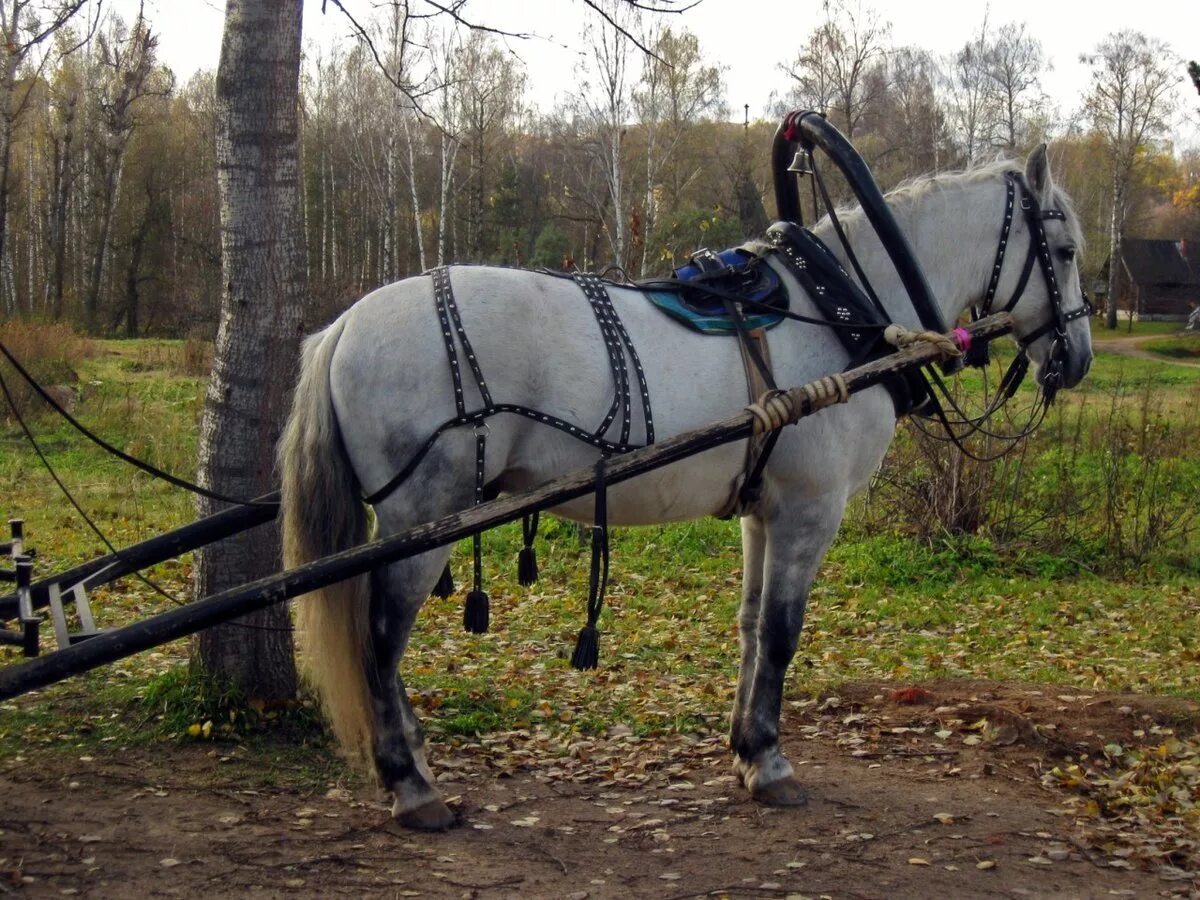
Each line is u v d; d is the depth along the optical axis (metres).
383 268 29.12
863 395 4.42
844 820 4.28
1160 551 10.57
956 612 8.64
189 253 38.19
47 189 38.81
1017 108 43.16
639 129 30.83
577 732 5.29
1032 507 10.82
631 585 9.08
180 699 5.01
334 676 3.96
